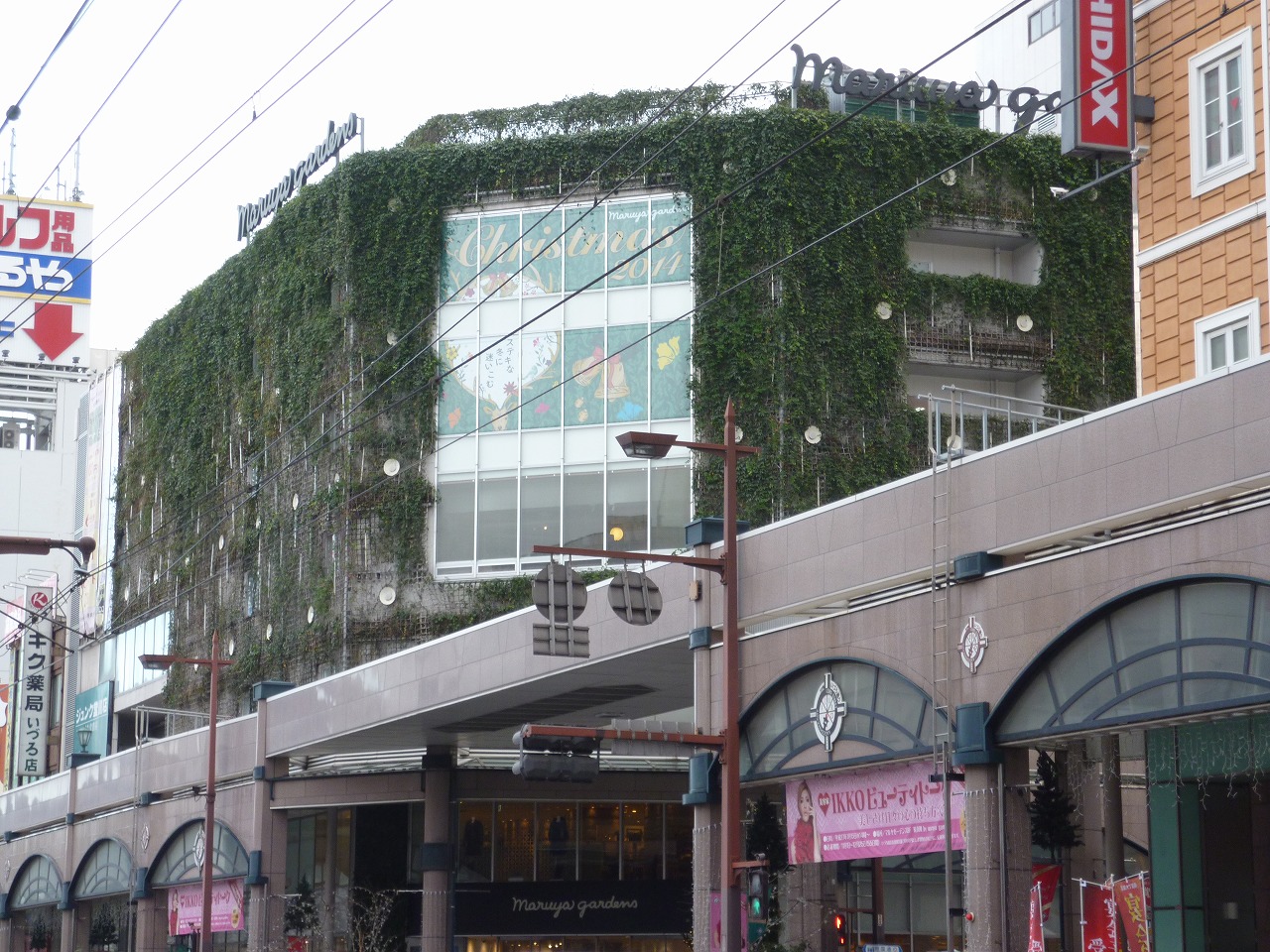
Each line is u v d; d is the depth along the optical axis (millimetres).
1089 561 22406
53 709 87125
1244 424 20328
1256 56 26250
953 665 24719
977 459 24781
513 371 55688
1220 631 20484
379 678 42562
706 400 53281
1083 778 30312
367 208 57875
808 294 53844
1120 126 27641
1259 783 26219
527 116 57906
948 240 56625
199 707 66500
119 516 78562
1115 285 56250
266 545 61719
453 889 47500
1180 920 25422
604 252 55344
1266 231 25797
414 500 55656
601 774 50094
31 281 110062
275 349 62594
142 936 53938
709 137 54875
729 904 23328
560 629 24156
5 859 68750
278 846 47438
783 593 28703
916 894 44344
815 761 27844
